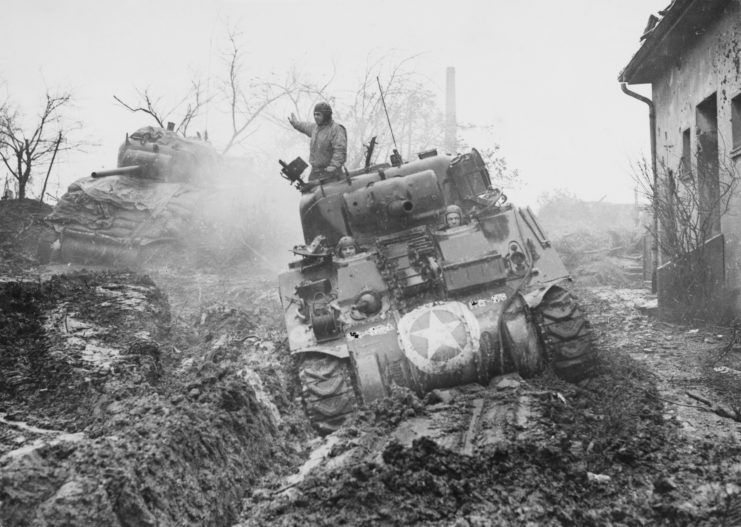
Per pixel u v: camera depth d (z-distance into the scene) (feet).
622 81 55.88
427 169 31.96
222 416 19.77
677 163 49.62
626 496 17.35
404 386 24.57
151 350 26.40
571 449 18.20
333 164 33.40
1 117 76.59
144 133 62.95
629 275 58.95
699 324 39.93
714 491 17.63
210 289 47.85
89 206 56.24
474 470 16.40
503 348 25.00
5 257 55.16
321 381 24.43
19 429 18.53
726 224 40.98
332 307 26.78
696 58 45.47
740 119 39.88
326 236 31.78
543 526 15.01
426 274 27.07
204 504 16.44
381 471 16.19
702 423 22.97
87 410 20.53
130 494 14.76
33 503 14.12
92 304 30.94
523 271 26.99
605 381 25.68
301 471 19.08
